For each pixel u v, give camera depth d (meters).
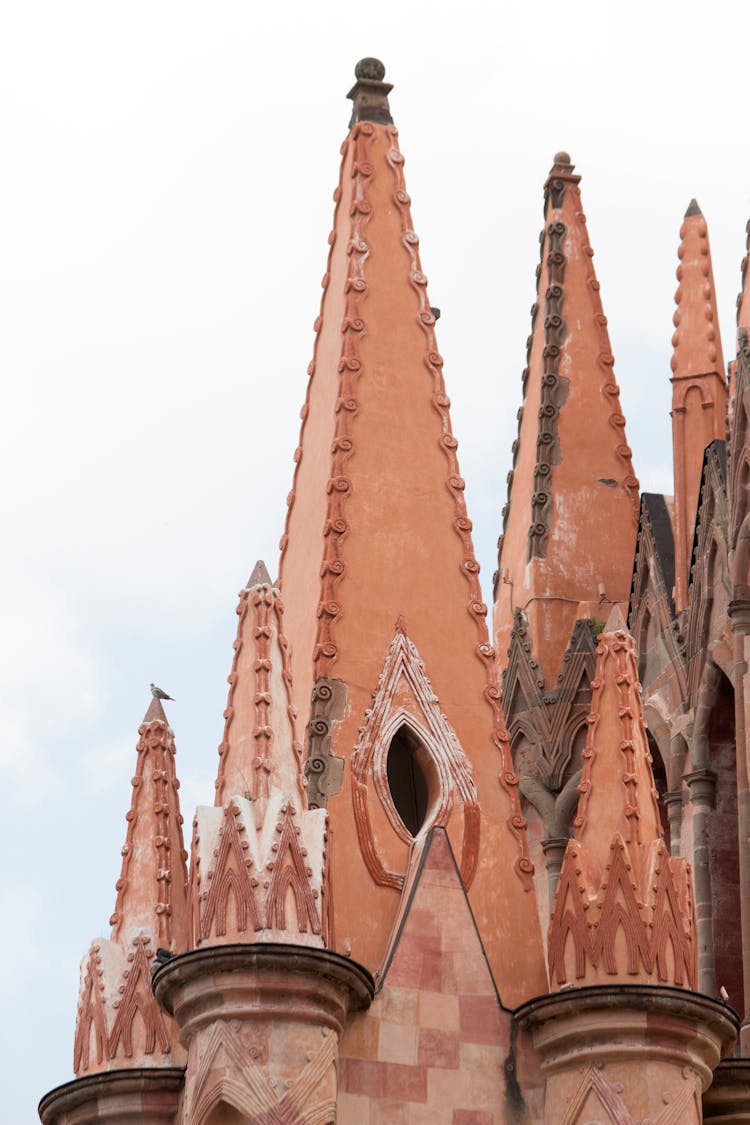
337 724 42.31
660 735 48.06
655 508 50.56
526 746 50.16
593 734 42.09
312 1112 38.25
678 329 51.44
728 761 46.88
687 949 40.44
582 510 52.84
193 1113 38.31
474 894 41.97
